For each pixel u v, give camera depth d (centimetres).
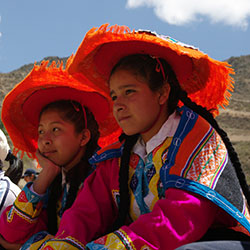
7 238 222
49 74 237
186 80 213
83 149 238
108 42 196
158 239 146
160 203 153
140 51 198
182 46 182
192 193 155
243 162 3544
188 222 148
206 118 190
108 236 149
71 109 235
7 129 265
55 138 231
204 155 164
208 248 130
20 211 220
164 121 185
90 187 199
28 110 259
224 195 156
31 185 226
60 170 228
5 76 9756
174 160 168
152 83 182
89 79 218
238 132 6831
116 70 185
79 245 173
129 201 184
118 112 182
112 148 202
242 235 159
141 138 191
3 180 274
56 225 231
